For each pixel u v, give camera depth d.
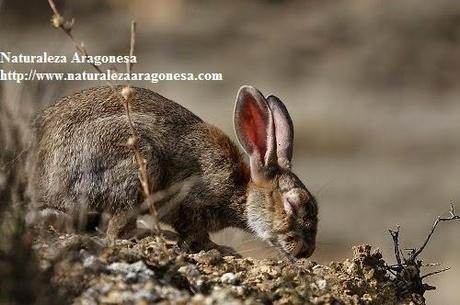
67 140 11.94
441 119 39.03
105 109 12.18
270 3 48.12
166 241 10.88
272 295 10.02
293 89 40.69
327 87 41.28
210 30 44.34
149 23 44.78
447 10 44.97
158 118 12.52
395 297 11.23
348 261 11.34
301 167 33.81
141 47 41.66
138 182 12.04
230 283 10.09
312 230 13.09
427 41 44.34
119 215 12.01
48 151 11.92
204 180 12.80
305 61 43.09
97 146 11.94
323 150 35.50
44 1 43.72
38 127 11.99
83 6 45.25
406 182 32.50
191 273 9.96
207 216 12.95
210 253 10.70
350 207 30.19
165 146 12.45
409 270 11.50
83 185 11.90
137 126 12.18
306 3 48.06
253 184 13.06
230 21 45.69
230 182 12.95
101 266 9.53
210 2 47.31
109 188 11.96
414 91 42.09
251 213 13.06
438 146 36.16
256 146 13.09
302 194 13.02
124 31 43.00
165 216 12.69
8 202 9.30
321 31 45.09
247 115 13.05
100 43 41.25
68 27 10.80
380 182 32.50
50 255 9.41
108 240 10.37
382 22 45.16
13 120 10.37
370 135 36.84
